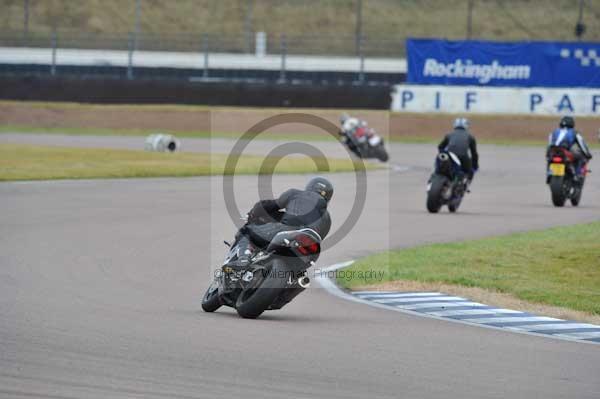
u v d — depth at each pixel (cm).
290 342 2888
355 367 2588
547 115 14088
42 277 4019
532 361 2755
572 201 7550
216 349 2739
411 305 3716
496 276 4281
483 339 3070
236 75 16238
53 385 2272
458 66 14375
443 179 6862
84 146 12131
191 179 8900
